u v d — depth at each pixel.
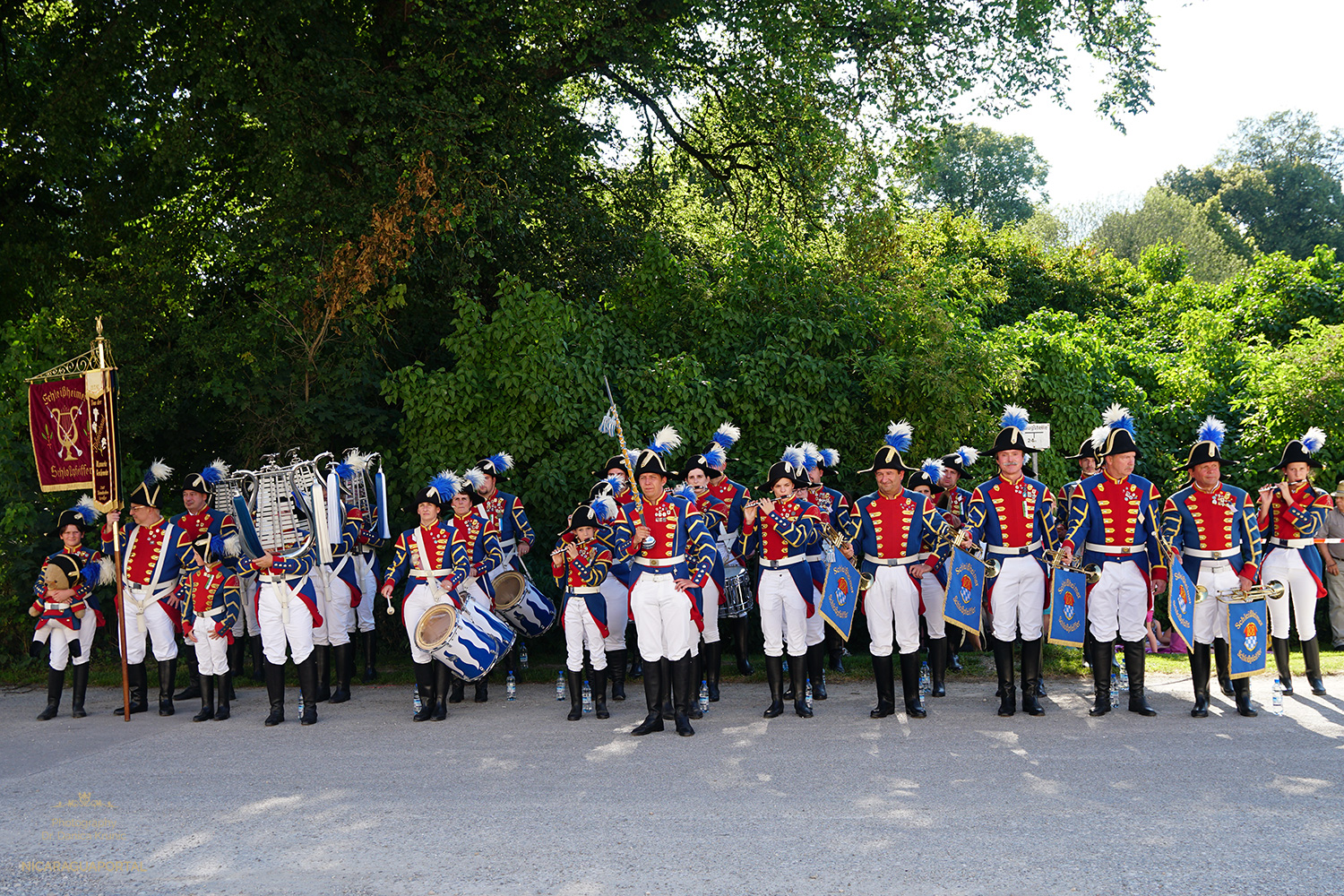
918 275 13.82
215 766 7.12
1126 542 7.94
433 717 8.59
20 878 4.93
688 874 4.75
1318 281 16.77
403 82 13.13
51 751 7.78
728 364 12.42
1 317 15.55
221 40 12.81
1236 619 7.74
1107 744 6.99
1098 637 7.92
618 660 9.30
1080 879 4.56
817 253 15.90
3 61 14.95
